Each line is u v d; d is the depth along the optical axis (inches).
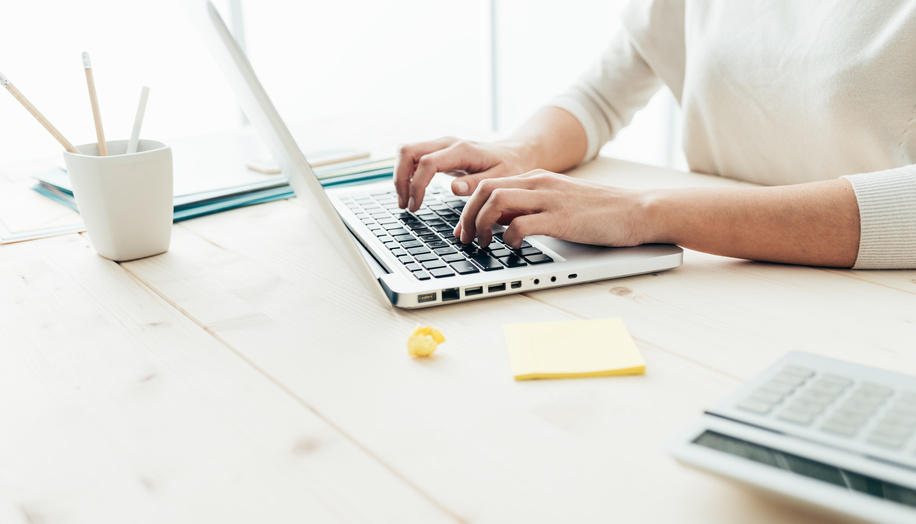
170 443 16.4
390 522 13.5
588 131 44.0
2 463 15.9
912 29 33.7
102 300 25.4
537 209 26.5
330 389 18.6
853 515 11.0
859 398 14.2
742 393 14.7
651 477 14.6
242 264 28.8
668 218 26.9
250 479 15.0
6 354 21.4
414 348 20.1
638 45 47.1
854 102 35.7
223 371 19.8
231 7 102.3
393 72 119.8
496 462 15.3
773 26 39.9
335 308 24.1
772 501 13.7
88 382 19.5
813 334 20.8
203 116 102.5
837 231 25.8
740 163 43.4
